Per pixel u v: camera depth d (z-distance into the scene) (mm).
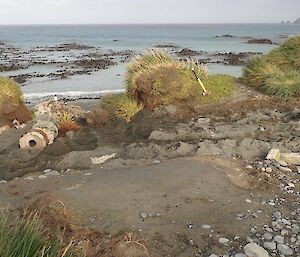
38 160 9570
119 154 9273
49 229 5176
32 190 6844
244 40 74125
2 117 13188
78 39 82312
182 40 76062
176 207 6016
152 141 9930
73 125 12570
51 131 11117
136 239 5121
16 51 50656
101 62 36062
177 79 12727
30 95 22000
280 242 5145
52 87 24547
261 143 8867
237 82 14359
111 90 23109
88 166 8641
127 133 11594
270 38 79688
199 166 7523
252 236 5305
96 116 13180
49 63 36219
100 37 90938
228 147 8789
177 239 5215
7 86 13922
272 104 12172
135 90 13320
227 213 5875
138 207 5969
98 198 6203
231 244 5133
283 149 8609
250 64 14953
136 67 14031
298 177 7242
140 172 7371
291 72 13820
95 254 4809
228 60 35688
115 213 5762
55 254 3945
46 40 78562
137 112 12859
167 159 8359
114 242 5051
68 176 7527
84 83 25875
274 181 7008
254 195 6477
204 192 6500
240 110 11797
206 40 75500
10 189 6949
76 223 5480
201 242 5164
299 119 10742
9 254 3609
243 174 7230
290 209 6035
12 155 10164
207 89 12664
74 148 10352
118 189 6539
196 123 10875
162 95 12602
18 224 4332
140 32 121562
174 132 10281
